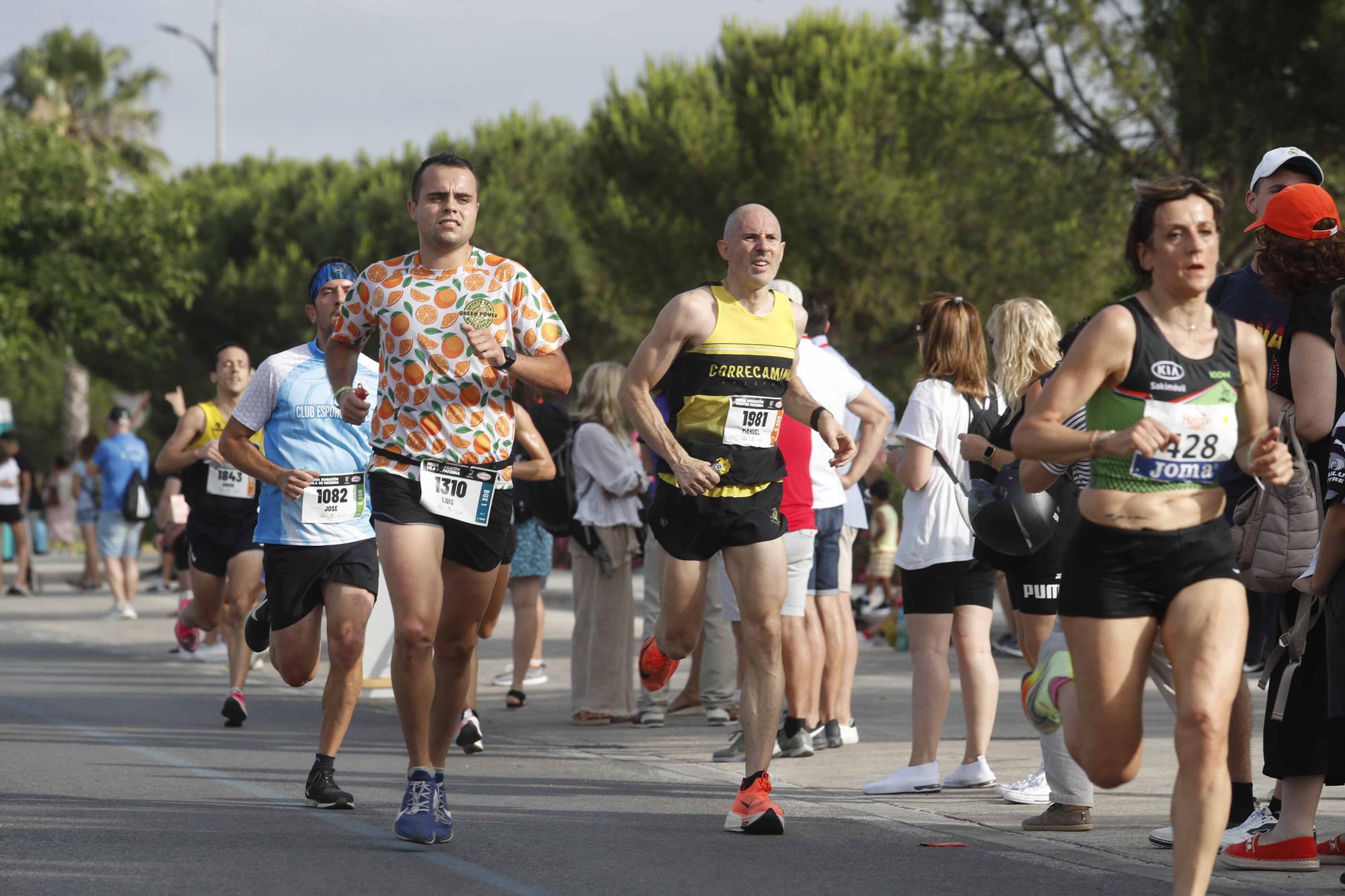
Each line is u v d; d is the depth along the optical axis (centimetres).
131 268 6981
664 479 1366
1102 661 971
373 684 2434
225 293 7612
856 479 1877
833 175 5294
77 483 5106
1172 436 929
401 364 1242
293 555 1462
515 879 1152
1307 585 1145
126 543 3972
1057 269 5134
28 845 1270
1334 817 1375
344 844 1284
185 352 7994
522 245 6712
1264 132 3703
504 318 1258
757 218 1335
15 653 3091
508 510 1286
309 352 1508
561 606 4366
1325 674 1162
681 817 1428
